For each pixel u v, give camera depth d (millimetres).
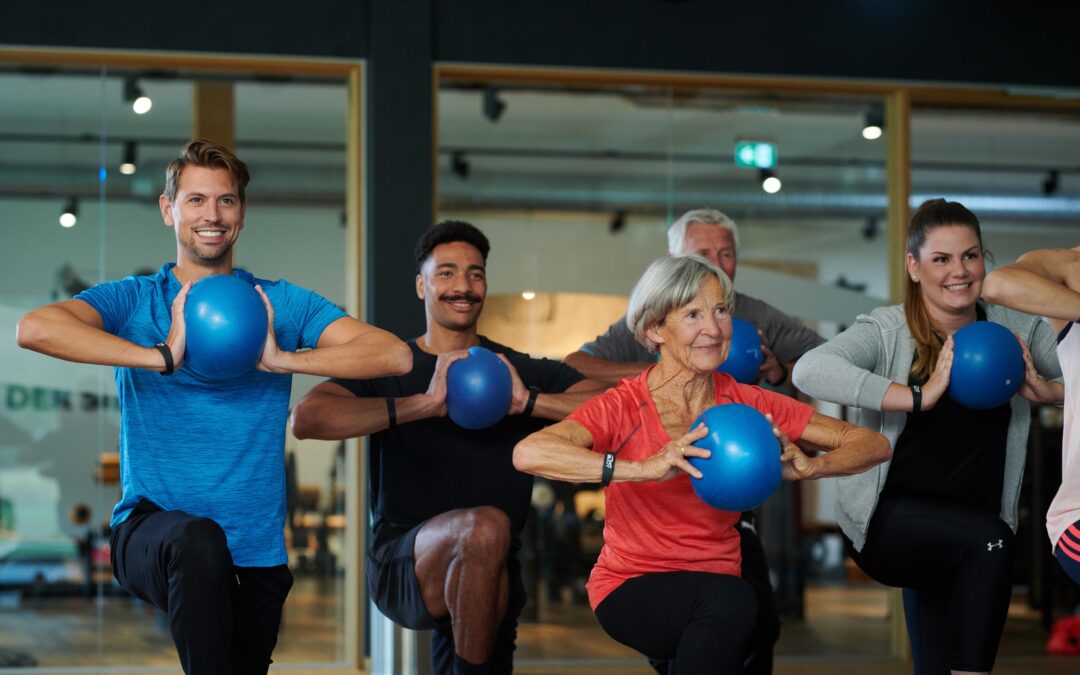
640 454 2600
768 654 3455
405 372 2857
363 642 5059
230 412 2762
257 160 5176
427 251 3342
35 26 4965
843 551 5293
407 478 3242
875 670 5031
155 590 2611
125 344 2588
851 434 2699
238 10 5086
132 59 5055
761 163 5422
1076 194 5582
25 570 4977
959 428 3039
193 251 2807
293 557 5117
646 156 5355
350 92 5223
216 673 2504
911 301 3127
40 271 5035
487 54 5219
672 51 5336
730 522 2650
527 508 3311
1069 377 2701
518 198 5258
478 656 3014
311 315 2941
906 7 5500
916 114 5535
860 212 5457
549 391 3414
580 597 5141
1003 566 2887
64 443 5035
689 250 3900
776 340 3986
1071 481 2686
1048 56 5570
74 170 5078
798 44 5418
